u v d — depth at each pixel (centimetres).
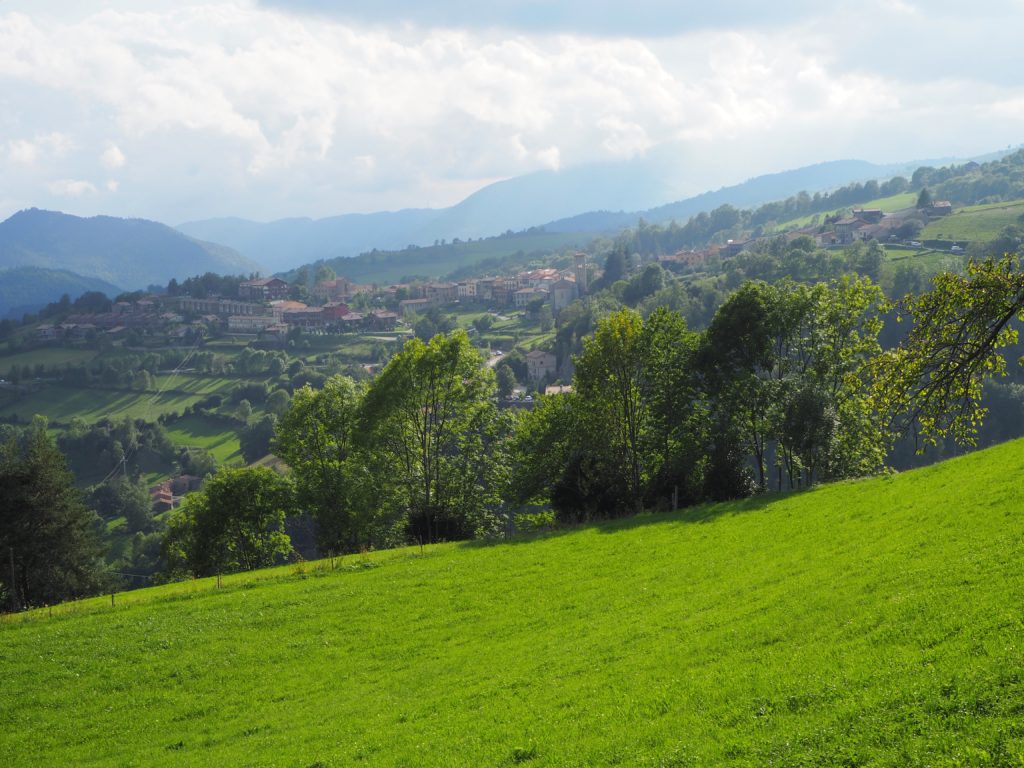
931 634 1741
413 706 2411
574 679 2283
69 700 2942
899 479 4353
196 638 3484
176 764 2317
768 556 3372
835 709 1527
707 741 1568
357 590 4069
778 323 6188
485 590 3838
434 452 7438
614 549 4316
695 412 6481
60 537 6631
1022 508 2644
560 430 6869
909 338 2297
